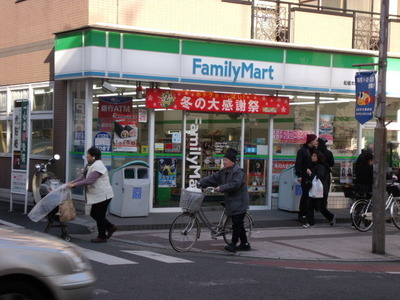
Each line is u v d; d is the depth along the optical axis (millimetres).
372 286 7730
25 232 5410
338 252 10422
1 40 17188
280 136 15555
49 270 4750
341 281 7980
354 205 12812
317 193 13047
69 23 14250
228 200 9953
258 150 15328
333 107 16156
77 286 4875
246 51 14406
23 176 14031
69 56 13406
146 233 11805
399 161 17219
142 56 13281
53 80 14969
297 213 14914
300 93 15688
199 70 13883
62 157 14438
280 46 14719
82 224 12438
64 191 10359
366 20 16391
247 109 14820
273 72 14742
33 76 15758
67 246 5148
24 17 16109
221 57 14125
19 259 4637
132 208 13109
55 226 10609
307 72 15148
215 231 10125
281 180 15328
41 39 15445
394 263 9930
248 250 10234
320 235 12219
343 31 16094
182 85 14086
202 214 10102
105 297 6441
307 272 8617
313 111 15914
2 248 4664
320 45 15773
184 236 9969
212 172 14797
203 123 14664
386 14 10195
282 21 15344
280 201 15344
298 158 13352
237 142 15070
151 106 13789
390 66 16141
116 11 13586
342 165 16328
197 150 14609
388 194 13188
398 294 7316
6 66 16953
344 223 14242
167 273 7922
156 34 13359
